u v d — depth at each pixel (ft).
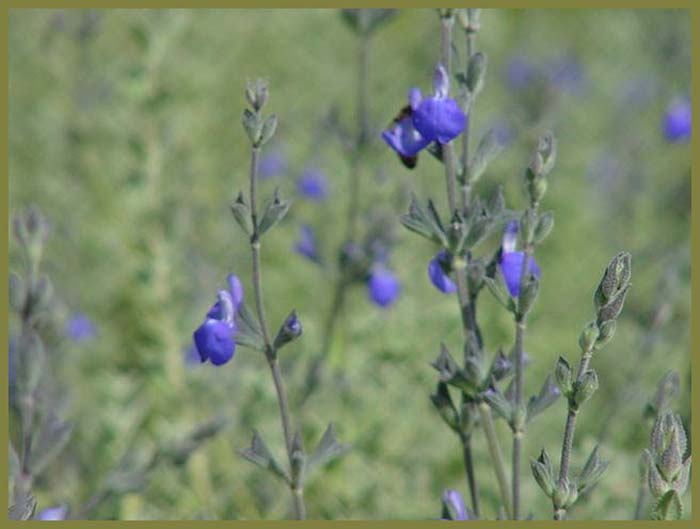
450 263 20.57
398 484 30.35
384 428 31.50
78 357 34.50
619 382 35.40
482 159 20.65
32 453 21.94
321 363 30.71
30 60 48.93
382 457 31.37
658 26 61.52
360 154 32.94
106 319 38.06
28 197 42.29
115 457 30.01
